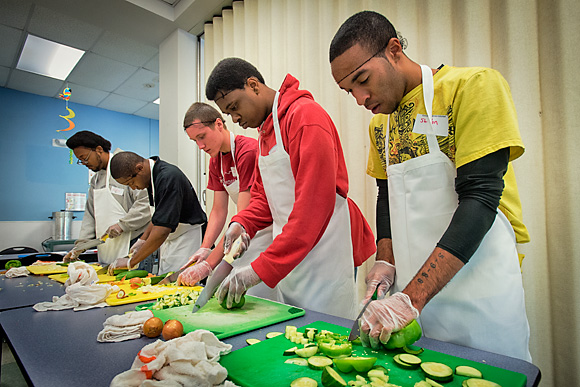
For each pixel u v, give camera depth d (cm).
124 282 156
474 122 80
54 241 409
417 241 98
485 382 57
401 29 184
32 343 82
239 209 163
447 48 172
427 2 178
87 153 238
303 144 106
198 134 167
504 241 89
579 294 131
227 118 296
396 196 105
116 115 538
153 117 568
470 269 88
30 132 457
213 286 109
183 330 86
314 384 60
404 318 71
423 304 72
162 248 226
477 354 73
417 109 96
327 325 92
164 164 201
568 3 135
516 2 149
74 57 380
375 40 86
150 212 235
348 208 133
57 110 483
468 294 88
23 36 338
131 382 59
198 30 336
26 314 107
